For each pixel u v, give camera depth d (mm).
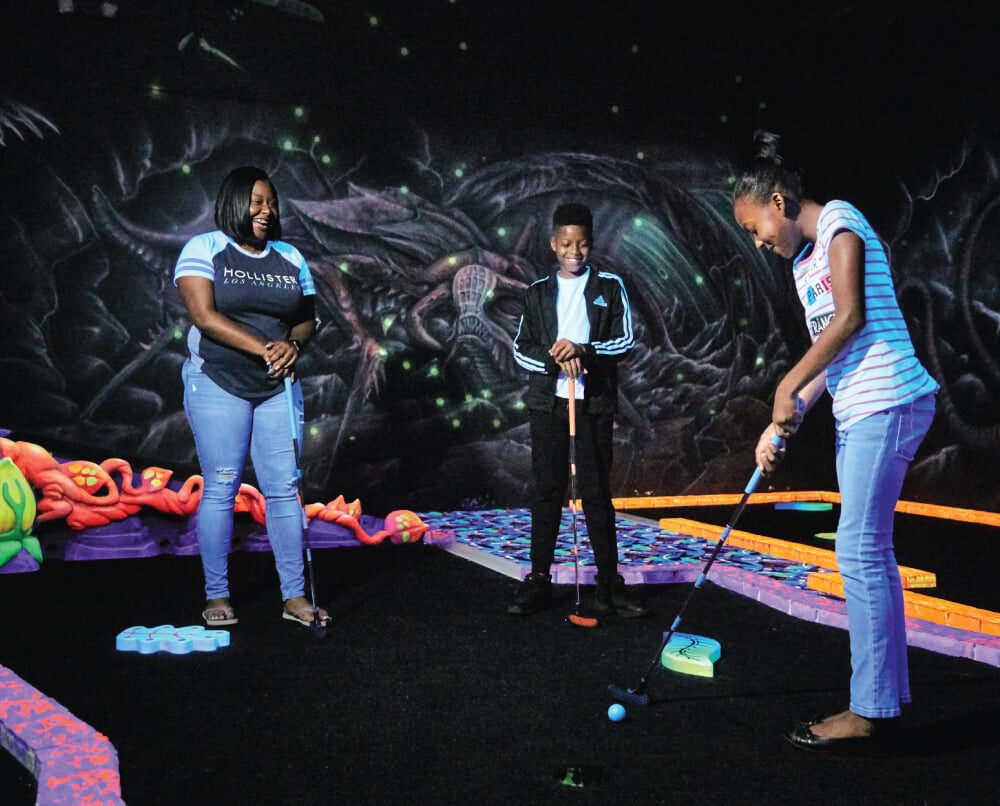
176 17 5750
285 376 3521
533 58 6586
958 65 7152
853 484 2367
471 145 6477
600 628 3518
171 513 4898
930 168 7262
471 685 2863
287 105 6023
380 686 2852
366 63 6191
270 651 3209
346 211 6176
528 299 3783
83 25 5559
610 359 3693
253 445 3613
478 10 6418
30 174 5473
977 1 6996
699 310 7102
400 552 5070
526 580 3801
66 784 2059
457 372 6465
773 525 6062
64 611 3707
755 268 7277
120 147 5660
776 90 7219
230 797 2092
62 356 5551
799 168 2459
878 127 7285
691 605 3883
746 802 2076
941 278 7266
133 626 3496
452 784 2164
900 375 2348
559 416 3693
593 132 6785
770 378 7344
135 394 5711
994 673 2998
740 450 7273
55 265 5531
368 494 6250
